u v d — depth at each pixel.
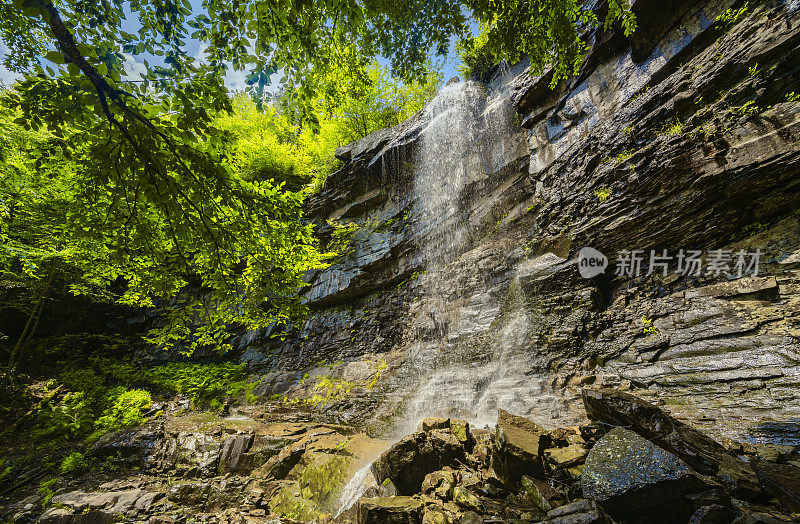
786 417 3.75
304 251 4.97
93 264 5.51
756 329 5.04
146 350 17.08
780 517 2.21
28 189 7.53
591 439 3.80
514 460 3.59
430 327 10.87
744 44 5.87
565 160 9.06
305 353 13.58
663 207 6.58
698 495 2.40
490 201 11.62
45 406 11.58
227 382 13.57
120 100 2.62
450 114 13.59
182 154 3.02
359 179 15.22
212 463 7.33
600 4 8.23
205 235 3.78
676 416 4.49
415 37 4.20
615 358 6.42
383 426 8.02
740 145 5.55
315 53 3.47
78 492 6.74
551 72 9.77
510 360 7.88
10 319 14.77
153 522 5.41
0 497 7.15
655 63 7.63
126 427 10.16
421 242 13.00
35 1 2.11
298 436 7.73
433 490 3.80
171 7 2.66
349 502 4.76
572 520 2.46
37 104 2.47
